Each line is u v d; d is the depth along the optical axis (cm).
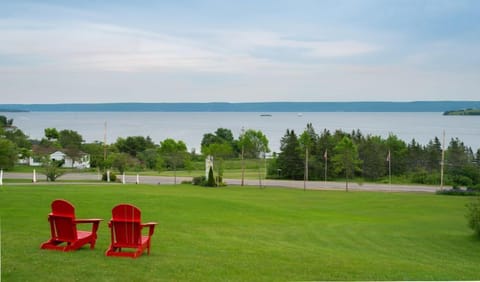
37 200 2780
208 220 2575
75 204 2820
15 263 1183
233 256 1461
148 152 10094
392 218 3481
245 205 3447
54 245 1378
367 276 1262
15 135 11019
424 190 6172
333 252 1756
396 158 8500
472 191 5550
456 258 1925
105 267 1177
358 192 5650
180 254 1429
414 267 1492
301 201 4453
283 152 8238
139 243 1319
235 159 10731
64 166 9688
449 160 8300
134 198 3331
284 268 1302
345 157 7044
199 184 6094
